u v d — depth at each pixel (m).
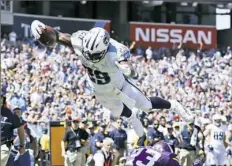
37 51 52.81
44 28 12.34
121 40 76.81
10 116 19.75
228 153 35.19
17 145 21.00
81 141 28.02
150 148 11.20
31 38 61.25
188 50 70.38
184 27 77.56
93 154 29.52
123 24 77.62
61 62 49.97
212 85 54.38
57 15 80.06
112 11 81.75
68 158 27.88
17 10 75.06
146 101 13.23
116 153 29.06
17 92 39.94
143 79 52.22
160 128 32.72
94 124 31.12
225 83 54.81
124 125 32.75
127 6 81.44
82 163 28.30
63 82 46.03
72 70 49.44
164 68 56.19
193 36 77.75
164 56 61.81
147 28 76.94
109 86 12.81
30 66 48.47
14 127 19.84
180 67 57.56
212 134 34.12
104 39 11.95
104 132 29.78
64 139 27.89
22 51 53.50
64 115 35.22
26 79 43.56
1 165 19.59
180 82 53.22
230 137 35.41
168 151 11.40
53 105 37.62
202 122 34.94
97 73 12.66
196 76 54.78
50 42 12.44
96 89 12.99
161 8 83.88
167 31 77.25
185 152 30.97
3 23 64.69
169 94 48.31
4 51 51.53
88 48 12.02
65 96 41.12
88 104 40.44
